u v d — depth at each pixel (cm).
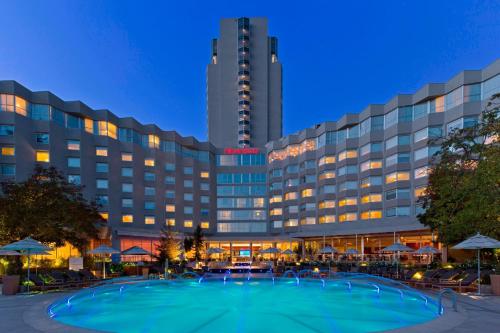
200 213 7981
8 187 2925
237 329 1107
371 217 5900
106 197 6147
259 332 1065
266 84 11294
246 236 7962
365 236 5891
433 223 3000
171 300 1703
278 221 7969
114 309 1458
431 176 3075
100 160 6156
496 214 2048
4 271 2555
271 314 1327
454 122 4903
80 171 5788
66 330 977
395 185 5522
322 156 6912
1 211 2658
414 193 5353
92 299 1736
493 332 919
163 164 7356
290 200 7550
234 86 11175
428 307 1418
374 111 6003
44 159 5375
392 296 1803
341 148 6538
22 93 5225
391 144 5700
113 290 2070
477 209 2111
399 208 5484
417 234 5188
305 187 7206
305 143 7319
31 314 1235
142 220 6781
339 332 1057
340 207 6438
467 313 1165
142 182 6856
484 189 2081
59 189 2973
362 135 6209
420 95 5331
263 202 8431
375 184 5891
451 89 4969
